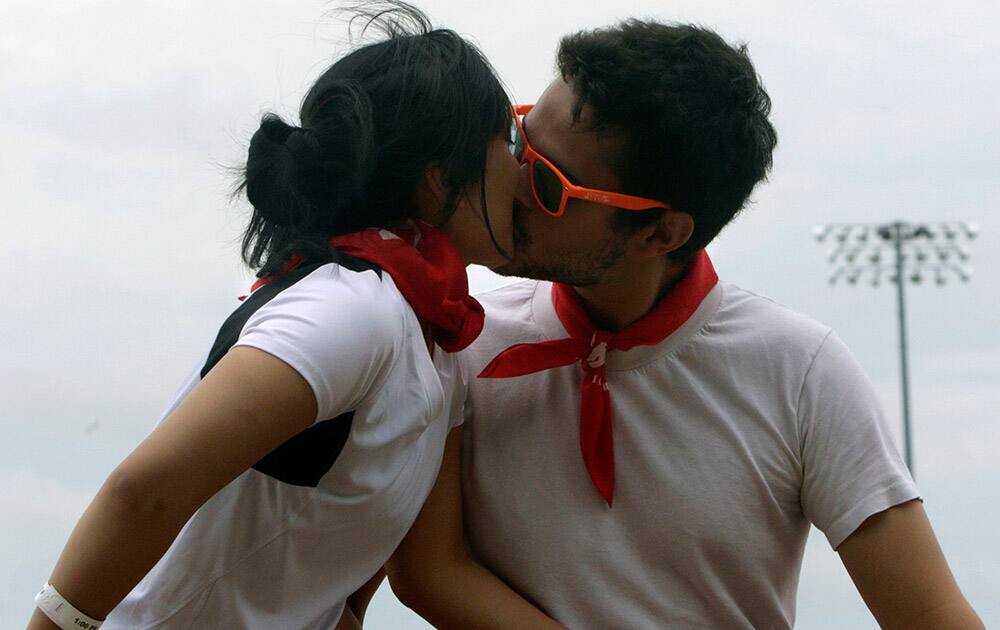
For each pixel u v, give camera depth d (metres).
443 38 1.78
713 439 1.92
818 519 1.92
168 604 1.64
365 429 1.60
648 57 1.86
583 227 1.88
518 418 1.98
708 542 1.92
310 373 1.49
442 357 1.85
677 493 1.92
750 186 1.96
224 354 1.56
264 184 1.67
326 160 1.69
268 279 1.67
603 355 1.92
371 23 1.81
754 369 1.93
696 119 1.86
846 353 1.96
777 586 1.96
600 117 1.85
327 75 1.76
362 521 1.67
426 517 1.94
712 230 1.94
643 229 1.89
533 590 1.96
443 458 1.95
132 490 1.41
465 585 1.94
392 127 1.71
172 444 1.42
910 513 1.86
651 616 1.93
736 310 1.97
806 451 1.91
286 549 1.65
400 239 1.69
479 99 1.75
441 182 1.74
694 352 1.94
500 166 1.80
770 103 2.01
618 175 1.87
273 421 1.47
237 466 1.47
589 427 1.93
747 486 1.91
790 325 1.96
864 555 1.86
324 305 1.54
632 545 1.94
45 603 1.43
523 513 1.96
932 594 1.82
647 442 1.93
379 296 1.60
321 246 1.64
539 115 1.90
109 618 1.67
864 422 1.89
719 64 1.90
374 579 2.05
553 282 1.96
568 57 1.90
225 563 1.64
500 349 2.01
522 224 1.88
